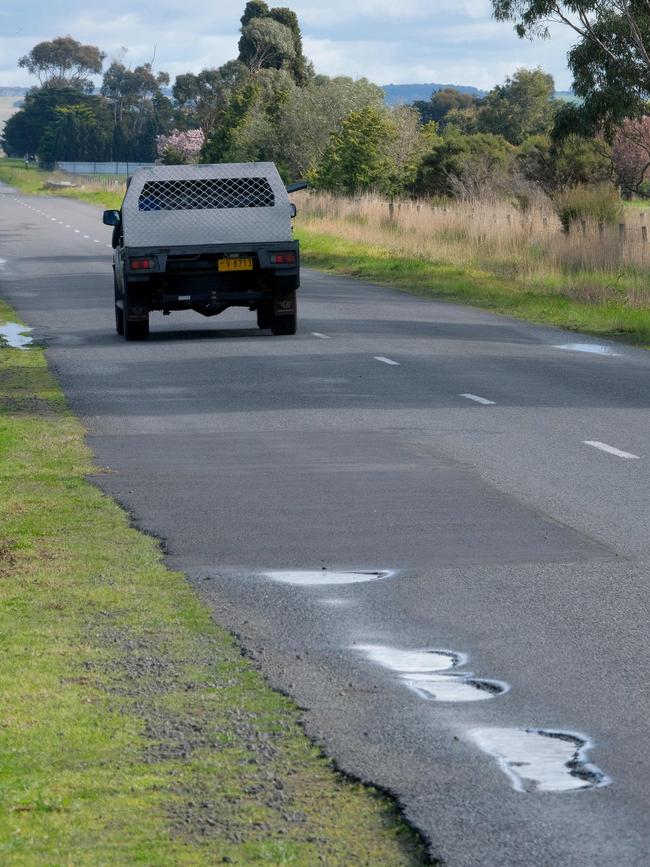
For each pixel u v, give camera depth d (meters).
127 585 11.89
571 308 40.94
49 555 12.98
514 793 7.36
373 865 6.48
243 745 8.07
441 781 7.53
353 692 9.07
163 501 15.45
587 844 6.72
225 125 135.12
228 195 33.88
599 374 27.25
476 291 47.44
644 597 11.32
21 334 35.44
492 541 13.41
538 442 19.25
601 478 16.56
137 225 33.56
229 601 11.40
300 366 28.36
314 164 118.88
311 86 132.75
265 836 6.79
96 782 7.47
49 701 8.83
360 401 23.45
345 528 14.04
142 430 20.64
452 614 10.95
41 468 17.50
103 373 27.62
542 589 11.63
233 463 17.78
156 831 6.84
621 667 9.53
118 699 8.89
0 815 7.02
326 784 7.48
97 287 49.56
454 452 18.47
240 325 37.19
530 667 9.58
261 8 183.25
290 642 10.23
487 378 26.53
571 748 8.02
